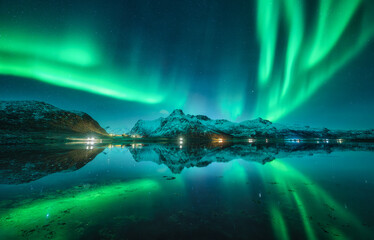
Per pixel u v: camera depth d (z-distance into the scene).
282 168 15.02
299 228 5.10
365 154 27.67
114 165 16.53
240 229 5.04
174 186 9.53
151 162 18.84
